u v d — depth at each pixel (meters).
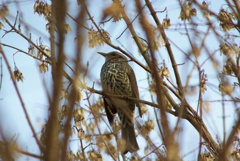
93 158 8.45
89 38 8.05
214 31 6.40
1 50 5.43
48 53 9.41
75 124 8.48
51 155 3.41
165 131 3.81
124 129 10.87
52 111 3.46
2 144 3.94
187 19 7.78
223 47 6.88
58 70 3.44
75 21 3.57
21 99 4.94
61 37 3.35
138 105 10.37
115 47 8.59
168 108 9.31
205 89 7.66
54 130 3.45
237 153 7.32
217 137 7.13
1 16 7.90
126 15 6.40
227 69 7.38
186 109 8.68
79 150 8.53
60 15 3.29
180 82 9.43
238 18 6.29
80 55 3.49
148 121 7.87
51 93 3.52
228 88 6.85
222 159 4.53
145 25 3.78
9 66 5.33
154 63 3.78
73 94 3.68
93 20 7.82
